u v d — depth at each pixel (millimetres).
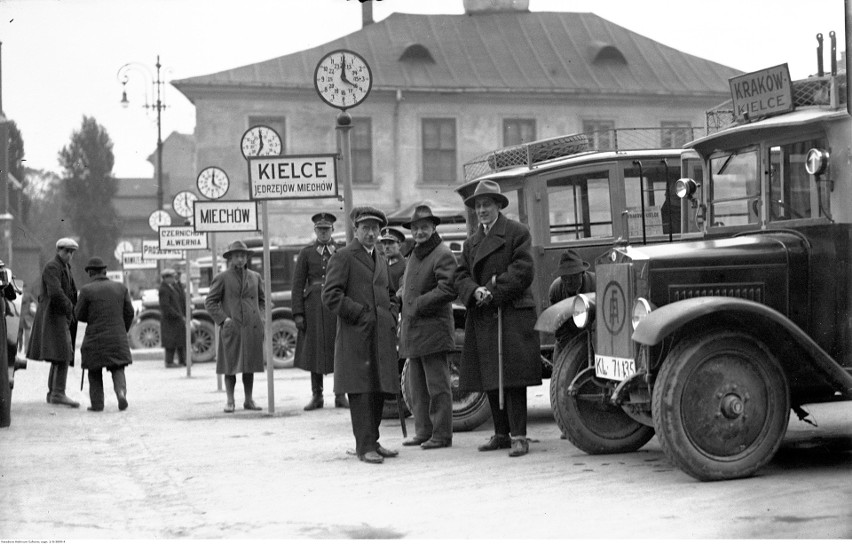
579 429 8875
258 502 7277
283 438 10656
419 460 8945
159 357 26953
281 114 38344
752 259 7949
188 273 20156
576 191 11781
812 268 8055
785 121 8156
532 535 5957
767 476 7500
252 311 13508
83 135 87125
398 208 38875
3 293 12523
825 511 6266
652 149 11953
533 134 39562
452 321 9844
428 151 39156
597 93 39312
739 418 7438
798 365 7750
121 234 96375
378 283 9055
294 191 12930
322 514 6801
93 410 13938
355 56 12570
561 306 8938
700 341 7406
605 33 42188
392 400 12281
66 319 14891
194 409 13922
